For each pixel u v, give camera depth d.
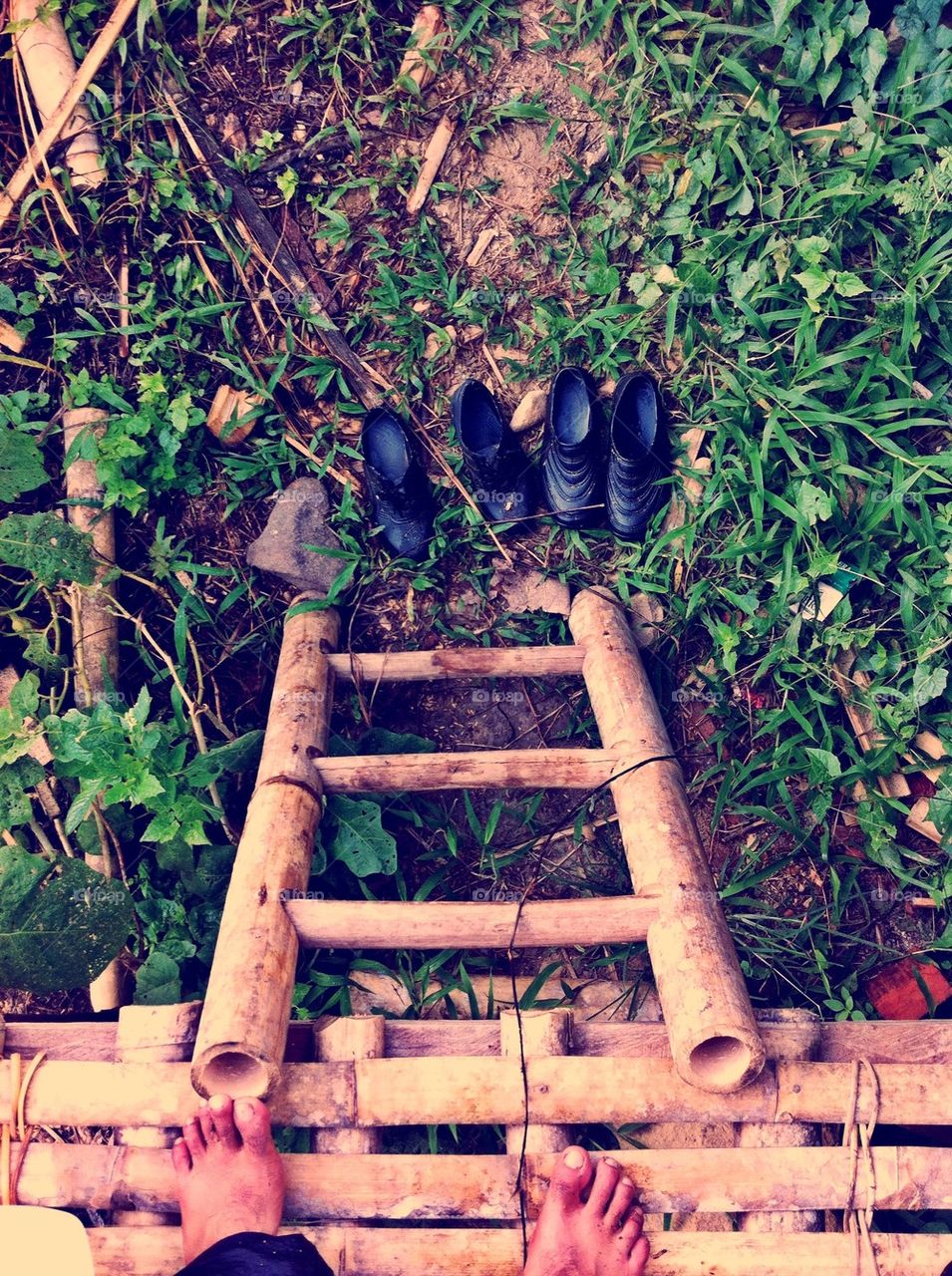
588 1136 2.64
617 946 2.77
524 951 2.80
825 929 2.80
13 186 2.90
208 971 2.71
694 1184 2.00
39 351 2.94
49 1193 2.05
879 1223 2.55
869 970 2.81
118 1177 2.05
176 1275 1.80
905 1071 2.06
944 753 2.79
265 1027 1.94
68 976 2.38
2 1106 2.10
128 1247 2.01
